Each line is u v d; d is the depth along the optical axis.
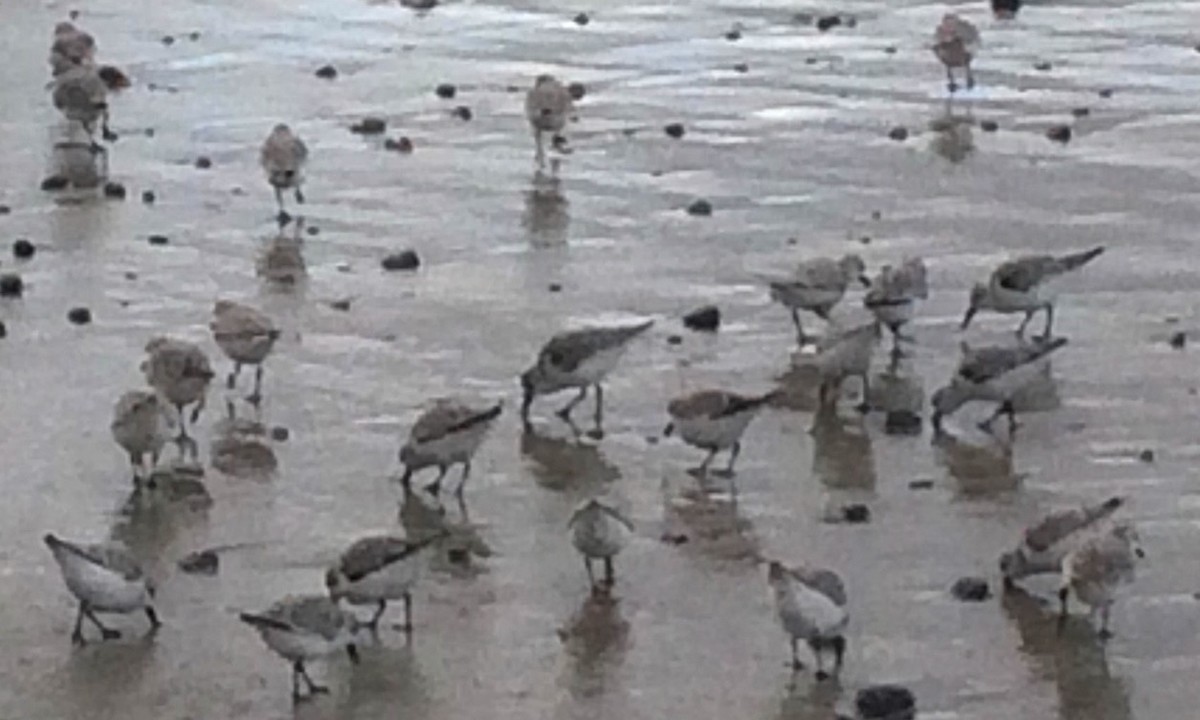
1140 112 20.12
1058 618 12.80
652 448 14.77
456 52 22.30
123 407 14.34
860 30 22.58
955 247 17.56
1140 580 13.12
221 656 12.69
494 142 19.95
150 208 18.73
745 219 18.20
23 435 15.09
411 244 17.92
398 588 12.75
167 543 13.79
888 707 11.94
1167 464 14.40
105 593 12.72
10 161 19.70
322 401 15.47
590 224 18.20
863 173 19.03
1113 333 16.12
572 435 14.95
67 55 20.80
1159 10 22.78
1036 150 19.36
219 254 17.84
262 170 19.45
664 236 17.94
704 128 20.11
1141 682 12.23
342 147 19.91
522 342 16.20
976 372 14.77
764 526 13.82
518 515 14.03
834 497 14.13
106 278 17.42
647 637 12.75
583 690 12.27
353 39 22.75
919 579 13.22
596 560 13.44
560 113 19.28
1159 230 17.75
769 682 12.30
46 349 16.28
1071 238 17.64
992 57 21.58
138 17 23.56
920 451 14.65
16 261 17.73
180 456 14.77
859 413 15.15
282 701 12.26
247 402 15.45
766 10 23.31
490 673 12.45
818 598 12.19
